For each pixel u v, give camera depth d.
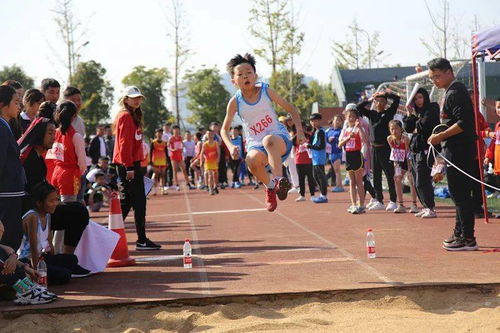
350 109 12.70
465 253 7.72
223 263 7.72
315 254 8.08
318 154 15.41
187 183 24.38
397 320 5.32
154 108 67.75
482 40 9.72
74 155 7.79
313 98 43.75
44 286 6.28
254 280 6.57
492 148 11.65
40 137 7.02
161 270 7.44
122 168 8.85
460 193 7.89
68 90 9.29
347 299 5.88
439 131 8.01
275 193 6.94
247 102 6.96
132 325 5.44
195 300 5.77
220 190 22.59
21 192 6.19
